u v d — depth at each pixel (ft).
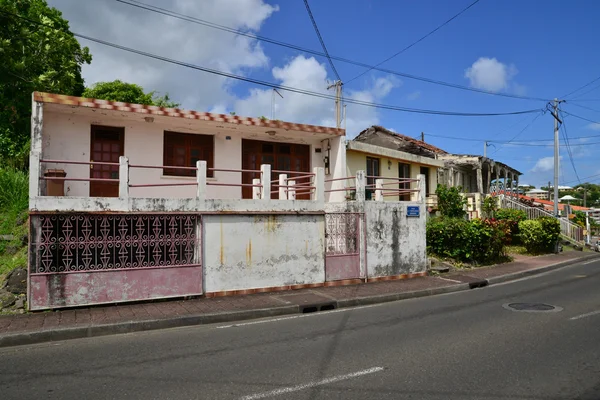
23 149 51.90
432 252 56.59
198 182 35.12
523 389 16.12
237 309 30.86
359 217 43.45
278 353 21.11
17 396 16.03
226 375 17.99
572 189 294.25
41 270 29.50
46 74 58.59
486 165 99.35
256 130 49.03
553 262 60.34
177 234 34.42
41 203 29.50
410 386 16.49
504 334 23.93
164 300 33.22
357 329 26.08
